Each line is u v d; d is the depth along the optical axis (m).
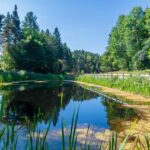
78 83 38.19
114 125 8.80
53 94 19.31
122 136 7.13
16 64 57.19
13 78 40.47
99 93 21.16
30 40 60.62
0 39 66.56
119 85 25.06
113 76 29.70
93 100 16.44
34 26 91.25
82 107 13.20
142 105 13.50
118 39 77.25
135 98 16.58
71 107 12.97
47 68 65.25
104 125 8.82
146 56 58.94
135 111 11.70
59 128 7.93
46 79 51.59
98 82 33.50
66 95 19.38
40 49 61.56
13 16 67.88
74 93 21.11
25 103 13.68
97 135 7.19
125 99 16.19
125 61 73.50
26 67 58.91
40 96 17.56
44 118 9.52
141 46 64.19
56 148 6.00
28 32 73.62
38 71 62.16
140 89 19.33
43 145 1.94
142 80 20.50
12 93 19.31
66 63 92.88
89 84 34.81
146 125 8.64
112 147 1.90
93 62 121.69
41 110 11.55
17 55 57.25
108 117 10.35
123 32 74.62
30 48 60.09
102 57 93.25
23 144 5.88
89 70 116.75
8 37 66.62
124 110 12.10
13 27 67.19
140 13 65.00
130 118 10.07
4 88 24.44
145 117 10.20
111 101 15.77
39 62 61.22
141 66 61.47
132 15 65.44
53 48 75.62
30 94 18.80
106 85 29.14
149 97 16.95
